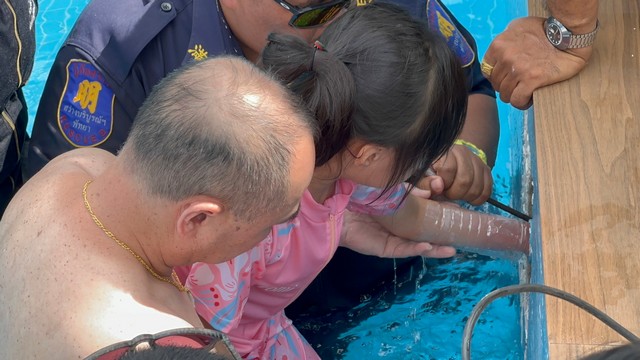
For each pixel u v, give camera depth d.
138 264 1.38
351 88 1.55
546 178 1.98
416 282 2.53
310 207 1.81
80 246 1.36
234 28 2.18
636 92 2.18
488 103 2.73
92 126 2.21
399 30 1.58
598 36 2.34
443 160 2.34
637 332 1.64
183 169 1.28
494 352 2.33
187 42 2.20
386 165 1.68
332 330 2.46
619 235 1.83
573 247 1.82
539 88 2.25
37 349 1.30
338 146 1.60
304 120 1.35
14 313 1.36
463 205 2.62
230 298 1.74
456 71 1.63
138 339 1.15
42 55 3.61
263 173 1.29
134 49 2.18
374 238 2.36
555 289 1.58
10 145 2.38
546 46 2.27
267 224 1.37
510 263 2.50
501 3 3.74
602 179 1.96
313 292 2.46
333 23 1.67
